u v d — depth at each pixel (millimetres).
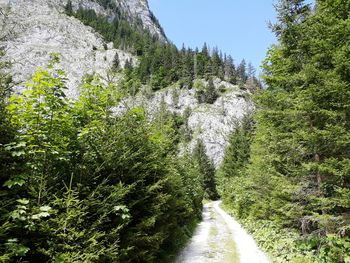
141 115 8758
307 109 10672
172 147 14906
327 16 11141
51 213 5348
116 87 8102
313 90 10383
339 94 9961
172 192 12523
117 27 192750
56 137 6289
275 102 13555
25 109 6328
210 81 133875
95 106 7453
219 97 132000
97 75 7781
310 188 12125
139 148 8562
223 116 122438
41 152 6008
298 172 11961
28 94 6227
